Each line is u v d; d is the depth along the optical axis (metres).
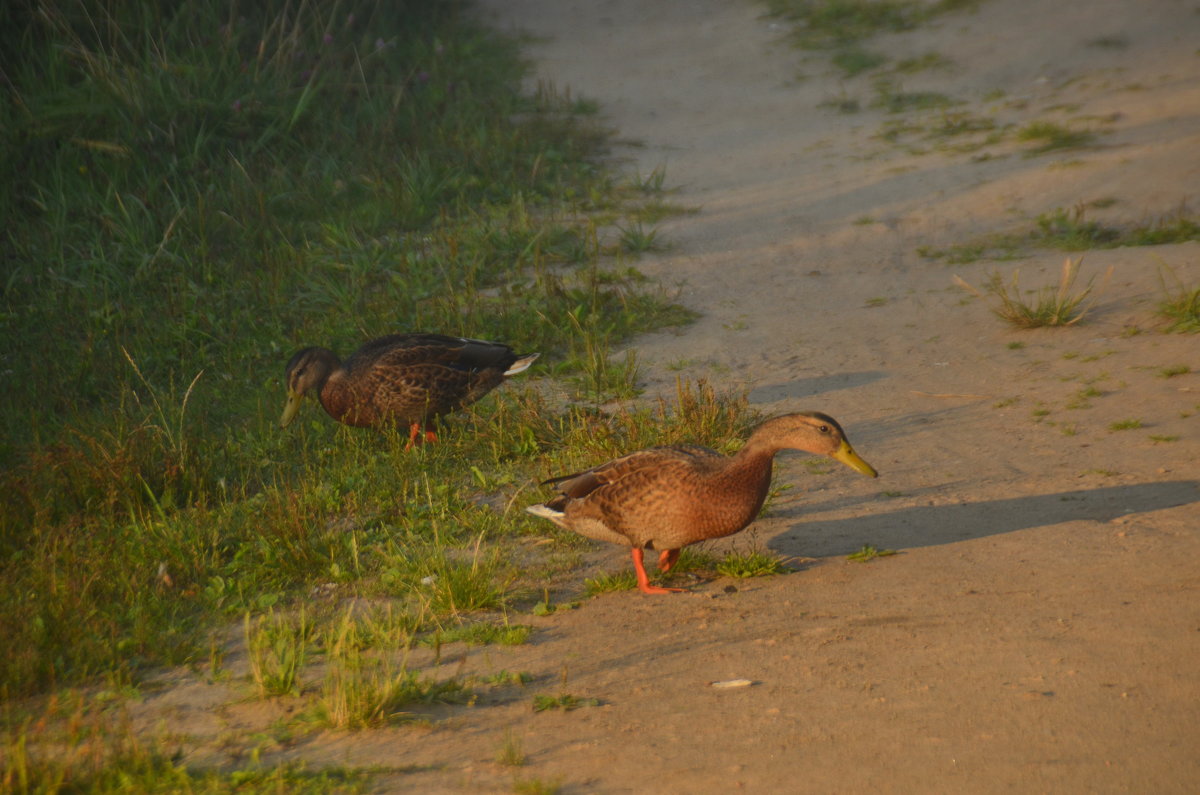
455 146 24.08
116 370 14.59
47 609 8.05
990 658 6.78
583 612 8.29
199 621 8.45
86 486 10.83
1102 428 10.96
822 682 6.74
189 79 22.97
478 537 9.88
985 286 16.64
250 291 17.30
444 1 35.06
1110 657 6.59
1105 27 29.88
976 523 9.13
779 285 17.92
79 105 21.44
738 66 31.56
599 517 8.57
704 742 6.14
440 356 12.01
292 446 12.53
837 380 13.67
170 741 6.55
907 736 5.99
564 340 15.72
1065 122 24.41
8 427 12.93
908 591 7.97
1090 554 8.18
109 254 18.41
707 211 21.81
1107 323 14.24
